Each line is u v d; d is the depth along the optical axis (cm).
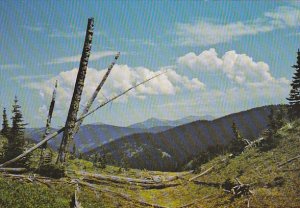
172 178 3766
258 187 2792
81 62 2686
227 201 2608
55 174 2466
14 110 3875
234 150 5662
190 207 2705
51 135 2736
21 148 3422
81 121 2744
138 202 2436
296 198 2281
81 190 2267
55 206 1680
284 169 3095
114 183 2991
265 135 5131
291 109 5934
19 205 1531
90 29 2703
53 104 3238
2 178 2023
